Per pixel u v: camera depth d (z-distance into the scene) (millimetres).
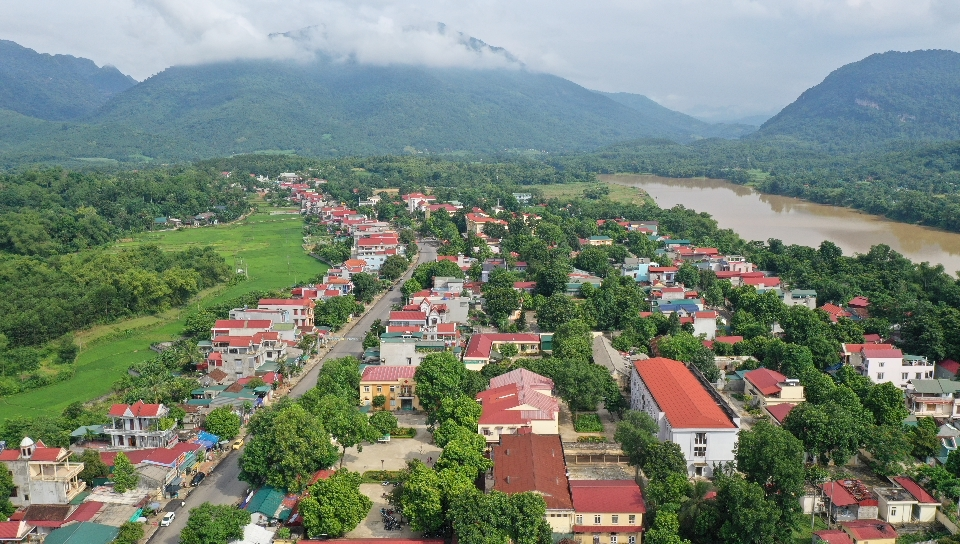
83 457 142000
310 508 124312
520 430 153500
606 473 143250
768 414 173375
